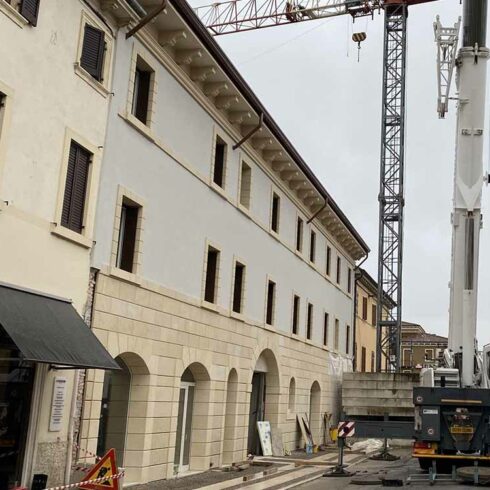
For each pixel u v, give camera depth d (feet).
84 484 33.60
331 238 106.73
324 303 102.53
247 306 69.72
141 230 48.06
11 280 34.68
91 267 42.01
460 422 49.06
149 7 48.42
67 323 36.60
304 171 83.10
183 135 55.42
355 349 125.39
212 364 59.88
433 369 51.70
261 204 74.69
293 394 86.17
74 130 40.29
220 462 61.36
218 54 55.62
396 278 132.87
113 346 44.09
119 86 45.75
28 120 36.19
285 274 83.10
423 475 50.39
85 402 41.24
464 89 52.80
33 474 36.22
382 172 136.87
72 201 40.52
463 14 54.13
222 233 63.16
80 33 41.09
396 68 141.59
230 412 65.72
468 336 50.67
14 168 35.06
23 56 35.91
